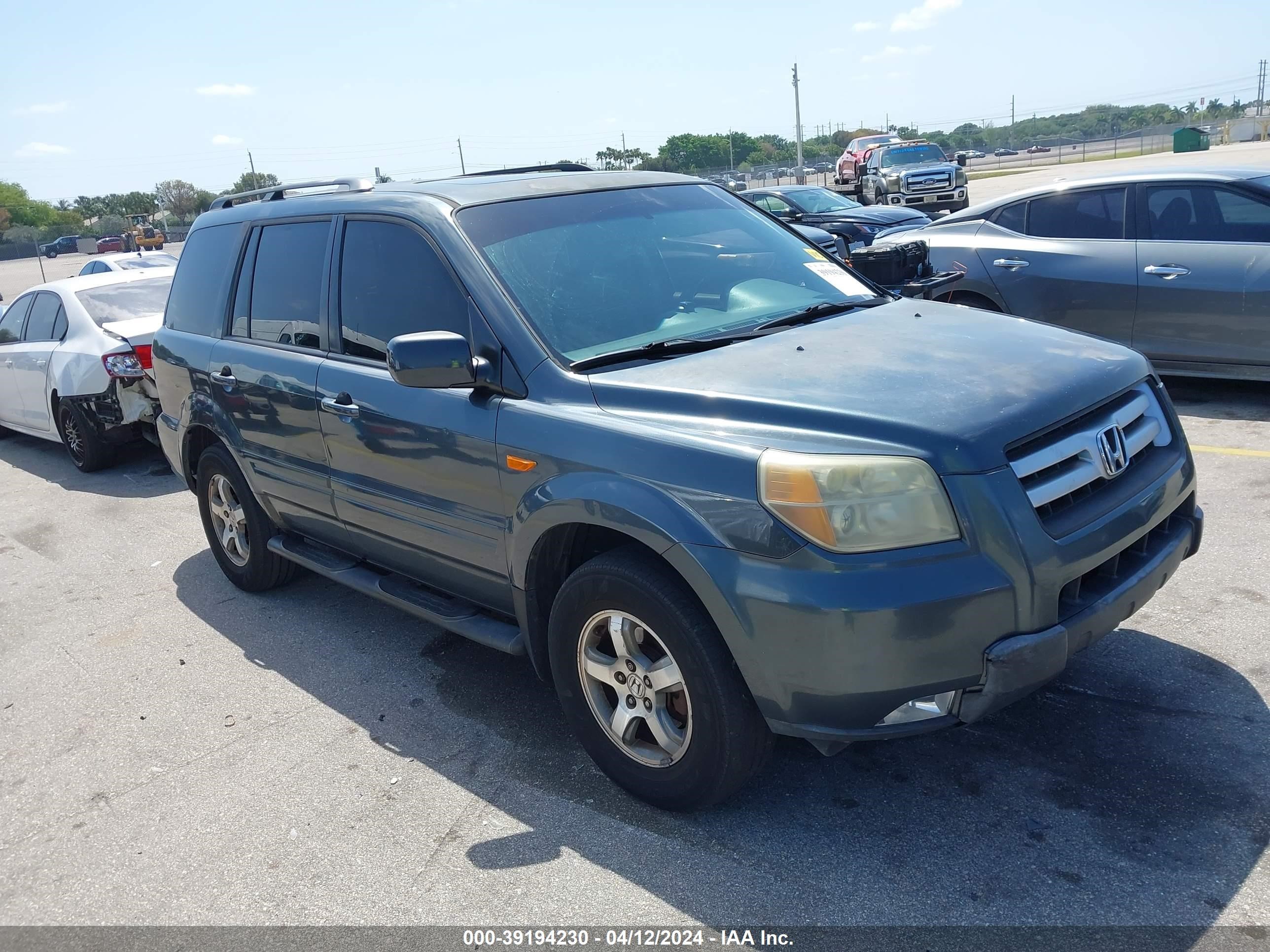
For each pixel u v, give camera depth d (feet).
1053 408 9.23
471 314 11.37
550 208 12.65
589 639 10.42
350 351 13.33
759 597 8.54
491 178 13.75
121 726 13.48
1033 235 24.52
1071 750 10.64
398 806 10.99
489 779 11.32
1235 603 13.43
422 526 12.30
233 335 15.92
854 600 8.22
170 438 18.10
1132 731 10.86
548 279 11.61
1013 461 8.69
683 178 14.65
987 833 9.51
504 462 10.71
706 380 9.86
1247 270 21.13
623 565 9.73
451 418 11.34
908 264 24.77
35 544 22.31
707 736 9.41
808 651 8.42
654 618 9.50
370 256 13.01
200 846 10.62
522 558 10.68
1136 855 9.01
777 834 9.81
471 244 11.73
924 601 8.20
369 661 14.70
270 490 15.48
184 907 9.67
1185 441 10.91
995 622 8.41
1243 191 21.59
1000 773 10.37
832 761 10.91
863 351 10.44
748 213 14.44
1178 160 114.11
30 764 12.75
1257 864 8.74
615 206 13.12
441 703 13.24
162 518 23.40
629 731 10.39
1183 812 9.52
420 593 13.30
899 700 8.46
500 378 10.96
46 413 29.30
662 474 9.25
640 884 9.33
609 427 9.78
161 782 11.99
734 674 9.18
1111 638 12.84
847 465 8.43
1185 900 8.43
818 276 13.44
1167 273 22.09
